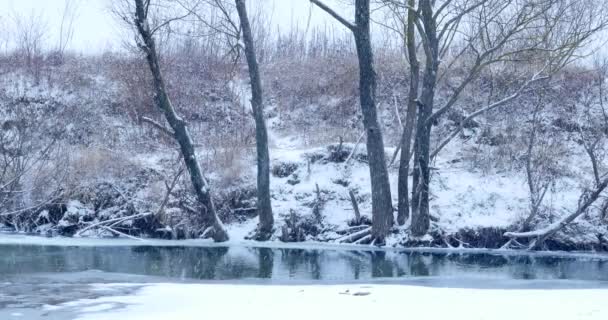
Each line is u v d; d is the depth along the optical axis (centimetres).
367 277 1402
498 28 2086
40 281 1231
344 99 2980
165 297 1001
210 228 2116
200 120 2852
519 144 2384
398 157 2366
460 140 2527
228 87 3102
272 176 2364
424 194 1992
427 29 1959
